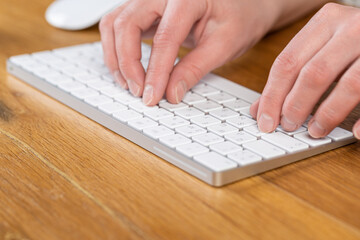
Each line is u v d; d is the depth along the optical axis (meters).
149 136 0.53
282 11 0.88
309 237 0.38
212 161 0.47
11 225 0.40
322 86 0.51
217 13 0.72
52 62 0.77
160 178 0.48
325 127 0.51
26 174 0.48
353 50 0.51
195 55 0.68
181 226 0.40
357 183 0.47
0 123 0.60
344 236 0.39
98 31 1.01
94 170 0.49
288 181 0.47
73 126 0.60
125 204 0.43
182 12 0.65
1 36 0.96
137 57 0.66
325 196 0.45
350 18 0.52
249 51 0.88
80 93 0.65
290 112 0.53
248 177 0.48
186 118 0.58
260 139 0.53
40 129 0.59
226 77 0.76
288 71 0.53
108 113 0.60
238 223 0.40
